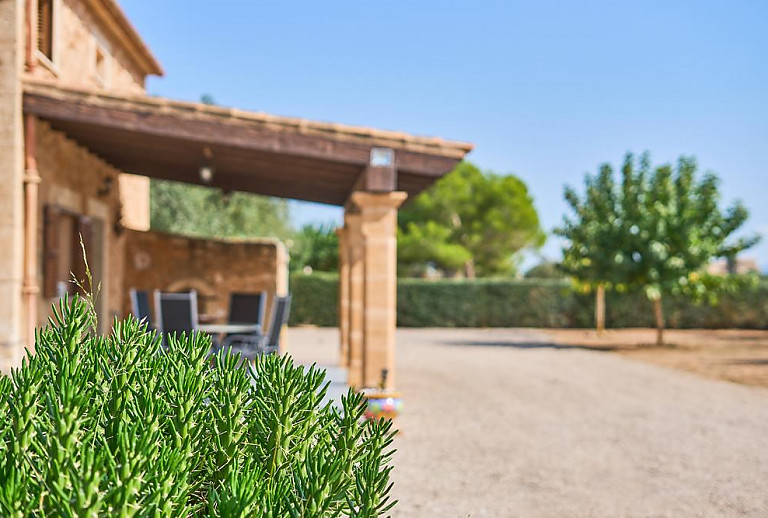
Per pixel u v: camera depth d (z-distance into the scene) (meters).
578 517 4.66
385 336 8.12
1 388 1.87
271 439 1.88
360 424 1.96
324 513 1.68
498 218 38.94
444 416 8.31
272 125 8.16
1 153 8.21
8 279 8.16
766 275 29.33
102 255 11.95
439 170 8.27
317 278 27.80
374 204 8.17
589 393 10.42
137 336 2.15
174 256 15.36
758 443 7.01
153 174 13.10
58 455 1.42
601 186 20.47
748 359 16.06
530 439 7.11
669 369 13.88
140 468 1.40
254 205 31.28
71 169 10.20
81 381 1.82
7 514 1.35
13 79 8.20
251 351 10.80
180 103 8.19
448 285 28.53
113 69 13.20
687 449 6.72
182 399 1.79
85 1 11.34
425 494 5.11
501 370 13.36
